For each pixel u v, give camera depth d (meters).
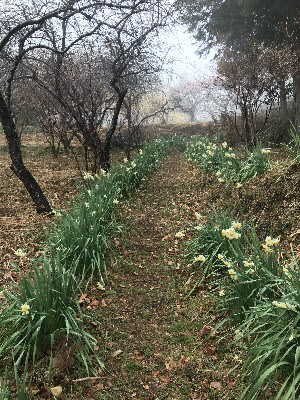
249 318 3.41
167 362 3.50
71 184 10.36
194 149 14.09
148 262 5.50
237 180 7.28
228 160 8.51
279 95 12.55
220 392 3.11
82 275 4.72
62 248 4.95
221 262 4.76
